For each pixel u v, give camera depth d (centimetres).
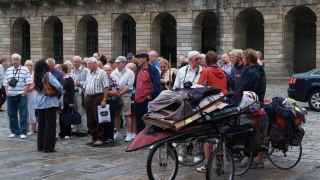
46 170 1376
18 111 2036
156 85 1705
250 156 1314
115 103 1805
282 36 4894
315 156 1566
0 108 2903
